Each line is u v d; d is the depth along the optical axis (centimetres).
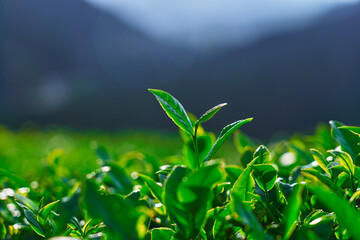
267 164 98
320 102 2605
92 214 74
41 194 150
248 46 3117
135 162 208
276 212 98
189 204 81
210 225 96
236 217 91
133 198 101
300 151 153
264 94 2766
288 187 105
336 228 91
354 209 92
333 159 129
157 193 105
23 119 2750
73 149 371
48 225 104
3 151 374
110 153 211
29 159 323
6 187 147
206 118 109
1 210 124
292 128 2608
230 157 312
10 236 116
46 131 754
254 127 2698
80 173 205
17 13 3800
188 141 141
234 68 2995
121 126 2836
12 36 3716
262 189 107
